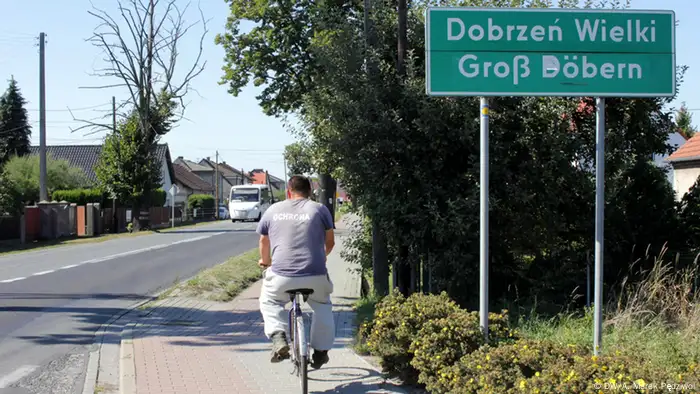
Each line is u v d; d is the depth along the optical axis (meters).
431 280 9.23
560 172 8.96
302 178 5.98
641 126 9.53
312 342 5.87
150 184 41.47
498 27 6.09
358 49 9.66
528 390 4.46
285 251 5.62
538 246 9.32
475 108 8.75
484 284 6.00
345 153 9.26
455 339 5.66
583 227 9.27
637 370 4.34
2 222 30.05
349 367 6.79
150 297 13.01
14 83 64.62
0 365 7.45
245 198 60.44
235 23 25.02
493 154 8.77
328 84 9.64
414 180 9.01
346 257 12.14
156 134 41.50
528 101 8.83
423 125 8.64
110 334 9.20
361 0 13.15
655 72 6.10
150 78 40.00
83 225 37.19
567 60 6.08
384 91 9.23
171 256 22.06
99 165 41.72
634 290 8.25
